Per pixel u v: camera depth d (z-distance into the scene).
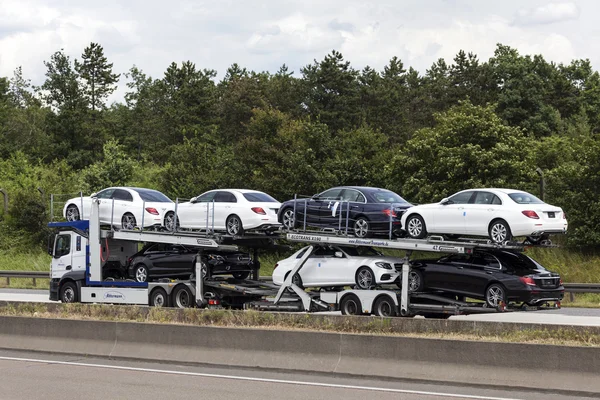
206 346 25.02
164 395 19.61
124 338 26.55
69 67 157.12
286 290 39.09
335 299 37.28
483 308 33.03
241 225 40.16
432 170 67.44
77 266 44.25
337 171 75.38
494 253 33.91
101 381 21.80
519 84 124.25
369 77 158.50
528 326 26.27
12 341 28.61
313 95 139.75
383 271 36.06
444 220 35.53
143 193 44.75
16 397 19.58
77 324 27.52
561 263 61.84
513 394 19.52
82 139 139.38
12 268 79.19
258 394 19.64
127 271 44.66
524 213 33.28
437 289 34.88
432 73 166.38
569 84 141.50
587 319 37.69
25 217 90.94
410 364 21.69
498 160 65.50
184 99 149.88
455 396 19.19
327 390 20.16
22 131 147.25
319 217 38.91
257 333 24.23
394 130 135.25
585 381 19.34
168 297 40.28
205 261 40.12
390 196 38.41
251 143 89.56
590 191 65.56
